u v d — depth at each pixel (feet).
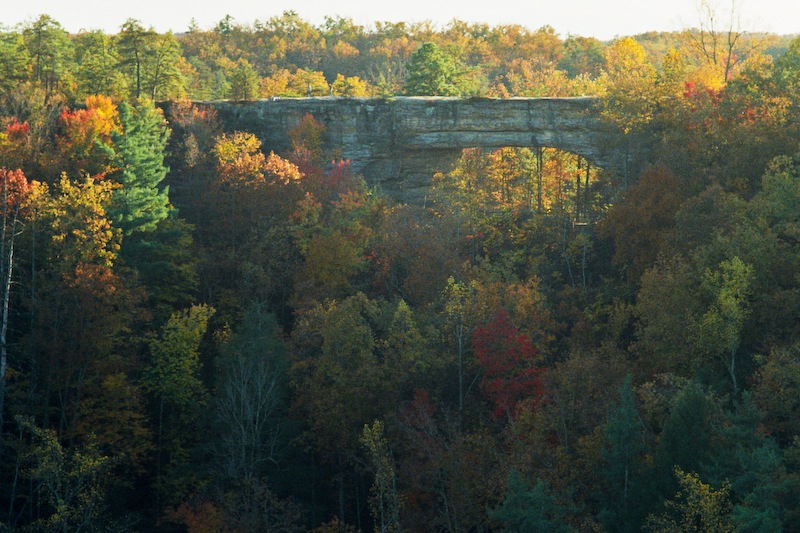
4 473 180.34
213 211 264.72
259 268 236.22
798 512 112.68
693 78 280.51
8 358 197.47
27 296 200.54
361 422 187.11
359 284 242.78
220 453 185.98
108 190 232.32
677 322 169.37
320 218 258.16
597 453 145.89
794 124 218.18
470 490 156.46
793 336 160.66
